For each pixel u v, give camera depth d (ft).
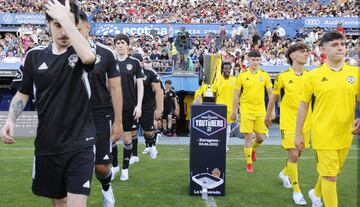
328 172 15.12
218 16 94.73
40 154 11.30
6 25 84.53
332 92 14.89
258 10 97.60
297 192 18.66
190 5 98.99
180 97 57.00
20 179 23.32
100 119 16.26
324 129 15.07
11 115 11.62
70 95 11.16
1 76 54.34
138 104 22.34
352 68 15.16
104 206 16.93
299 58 20.03
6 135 11.46
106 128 16.40
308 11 96.02
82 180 10.96
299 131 16.03
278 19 86.38
